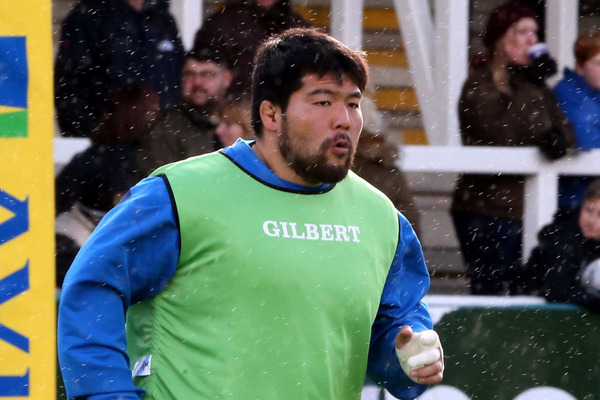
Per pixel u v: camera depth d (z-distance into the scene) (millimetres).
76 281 10242
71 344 10180
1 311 15250
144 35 18359
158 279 10500
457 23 22016
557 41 23359
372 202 11398
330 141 10461
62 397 16172
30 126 15312
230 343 10391
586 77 20391
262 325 10438
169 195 10469
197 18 20844
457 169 19953
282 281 10477
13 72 15219
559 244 18438
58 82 18359
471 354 17859
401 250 11500
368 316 10930
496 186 20109
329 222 10906
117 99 17266
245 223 10547
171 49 18469
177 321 10555
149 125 17328
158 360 10562
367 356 11125
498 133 19984
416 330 11422
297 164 10586
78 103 18375
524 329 17953
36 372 15328
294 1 25516
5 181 15266
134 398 10250
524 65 19953
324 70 10391
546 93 20000
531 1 23281
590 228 18375
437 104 22422
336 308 10664
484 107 20000
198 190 10555
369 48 26031
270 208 10695
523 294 18938
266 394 10398
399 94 25922
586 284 18141
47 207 15352
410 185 23531
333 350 10688
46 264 15344
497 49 19969
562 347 18016
